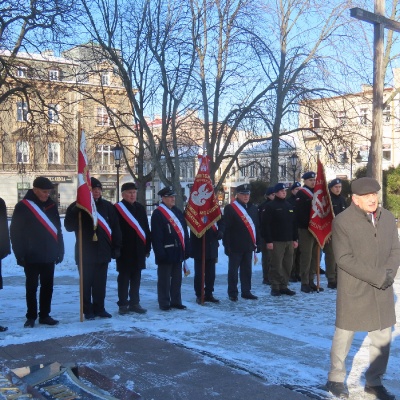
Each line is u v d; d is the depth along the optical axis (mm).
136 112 16078
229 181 44406
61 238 7148
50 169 47406
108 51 15039
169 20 14797
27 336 6309
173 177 15789
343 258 4145
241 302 8734
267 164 19156
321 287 10102
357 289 4207
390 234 4242
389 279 4035
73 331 6562
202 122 16406
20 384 4117
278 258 9305
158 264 7961
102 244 7312
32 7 14195
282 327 6930
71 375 4547
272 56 14961
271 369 5129
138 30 15039
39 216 6852
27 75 16719
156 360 5375
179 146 17500
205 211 8445
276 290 9367
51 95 17156
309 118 16922
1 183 45781
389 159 39312
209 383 4723
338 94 15797
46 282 6969
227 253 8883
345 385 4641
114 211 7562
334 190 10375
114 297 9328
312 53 15430
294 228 9414
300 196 9844
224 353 5660
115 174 48250
